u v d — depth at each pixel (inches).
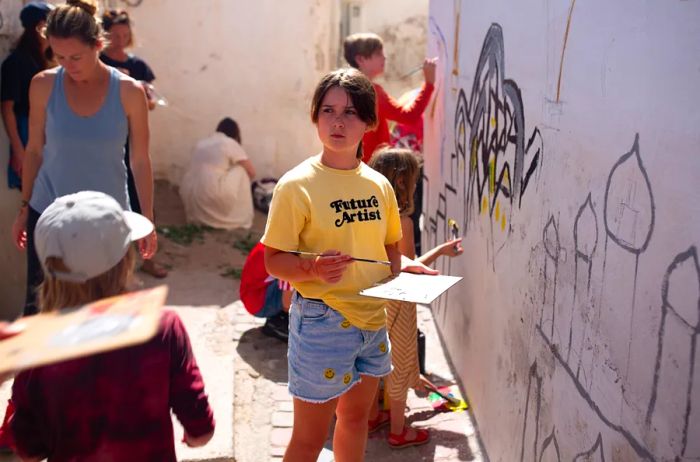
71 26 135.3
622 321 83.3
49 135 147.2
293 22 353.7
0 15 203.5
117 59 264.4
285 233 111.0
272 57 356.8
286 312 207.2
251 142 364.8
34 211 148.9
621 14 83.7
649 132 76.6
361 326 115.0
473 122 167.3
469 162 171.8
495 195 145.3
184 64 352.8
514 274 130.1
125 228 81.2
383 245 118.8
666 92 73.0
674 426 71.6
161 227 311.4
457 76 187.2
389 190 121.1
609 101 87.0
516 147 128.9
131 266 82.7
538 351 115.0
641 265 78.5
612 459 86.1
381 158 149.3
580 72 96.5
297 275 109.3
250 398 175.9
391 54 446.0
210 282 256.8
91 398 78.3
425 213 243.6
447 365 197.8
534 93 117.6
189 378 83.5
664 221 73.5
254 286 200.4
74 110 145.3
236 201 318.3
